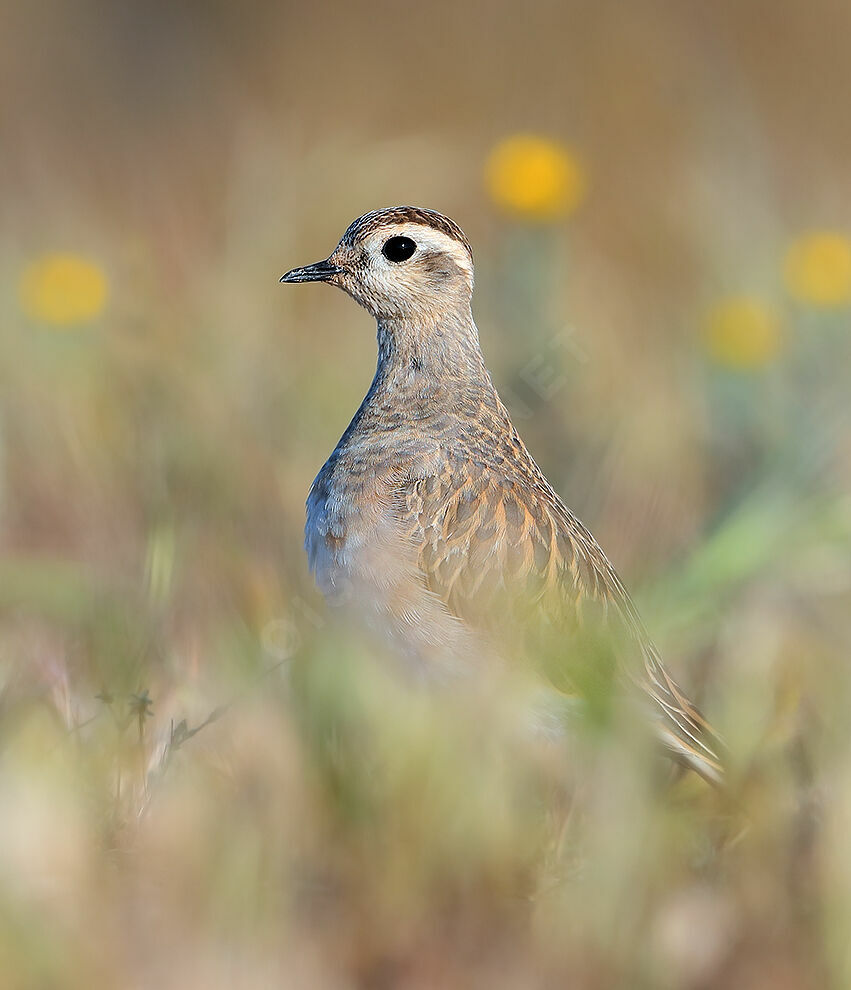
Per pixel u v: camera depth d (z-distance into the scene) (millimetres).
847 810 8203
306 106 26312
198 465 12758
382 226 10820
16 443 13922
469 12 28297
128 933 7832
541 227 15141
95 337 14664
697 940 8180
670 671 11312
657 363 16719
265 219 17234
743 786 9109
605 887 8039
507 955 8219
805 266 15859
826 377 14867
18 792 8023
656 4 27500
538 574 10102
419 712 8969
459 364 10797
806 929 8227
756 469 13477
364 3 28734
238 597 11531
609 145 25109
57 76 27016
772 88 26312
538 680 9930
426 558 10109
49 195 21469
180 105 26531
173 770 8789
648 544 12875
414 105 26500
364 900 8375
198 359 14547
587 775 9070
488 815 8523
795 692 9859
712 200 19000
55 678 9891
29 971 7281
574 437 13867
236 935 7746
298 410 14211
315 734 8984
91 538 12773
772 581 12094
